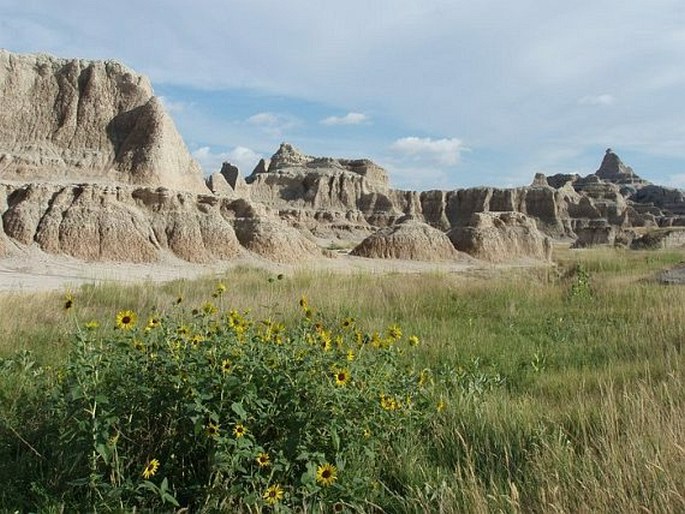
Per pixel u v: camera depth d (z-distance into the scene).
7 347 7.77
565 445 4.51
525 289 15.70
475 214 50.44
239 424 3.63
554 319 11.66
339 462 3.78
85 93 48.53
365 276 17.78
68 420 3.97
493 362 7.98
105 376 4.18
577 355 8.56
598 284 16.52
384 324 10.71
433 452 4.72
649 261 28.58
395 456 4.49
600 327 10.70
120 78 50.00
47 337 8.55
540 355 8.40
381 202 117.00
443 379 6.59
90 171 45.34
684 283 16.83
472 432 4.95
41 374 5.92
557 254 56.06
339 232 98.38
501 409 5.45
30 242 31.30
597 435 4.54
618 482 3.59
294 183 118.81
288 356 4.47
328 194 116.38
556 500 3.46
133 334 5.04
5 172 42.47
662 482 3.57
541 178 167.50
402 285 15.70
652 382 6.14
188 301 12.41
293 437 3.89
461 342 9.26
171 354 4.27
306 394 4.14
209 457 3.76
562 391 6.43
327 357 4.57
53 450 4.09
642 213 139.38
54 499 3.54
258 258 37.03
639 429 4.50
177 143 51.22
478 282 17.27
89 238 32.22
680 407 4.94
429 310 12.75
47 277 24.25
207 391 3.87
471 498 3.66
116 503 3.50
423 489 4.03
